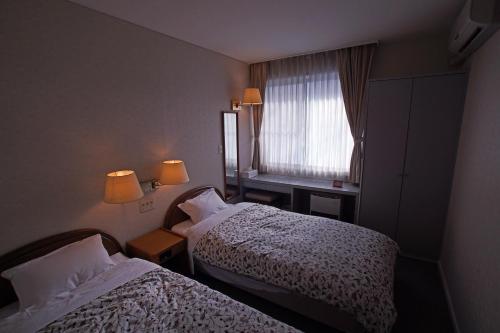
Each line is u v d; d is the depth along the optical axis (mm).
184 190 3039
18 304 1636
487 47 1902
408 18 2359
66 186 1962
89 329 1349
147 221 2619
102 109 2146
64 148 1928
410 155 2832
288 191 3662
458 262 2129
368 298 1603
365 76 3209
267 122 4121
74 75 1942
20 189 1721
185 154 3002
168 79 2705
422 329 1962
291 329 1335
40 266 1663
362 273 1759
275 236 2361
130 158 2412
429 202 2826
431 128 2691
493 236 1477
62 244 1925
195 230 2574
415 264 2869
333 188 3357
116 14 2135
